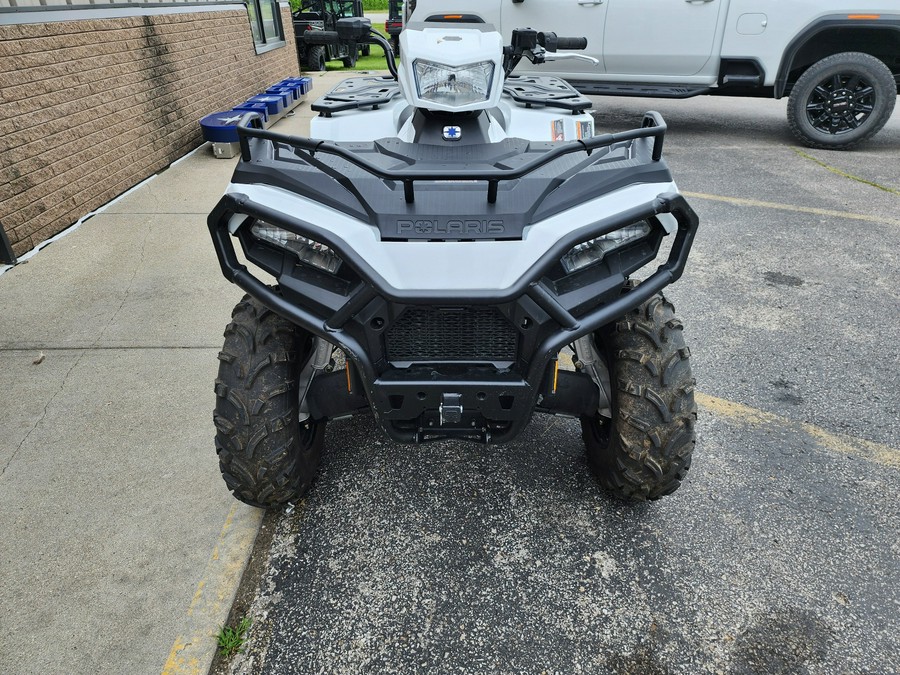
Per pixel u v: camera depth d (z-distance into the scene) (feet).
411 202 5.61
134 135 19.57
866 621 6.46
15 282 13.37
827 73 22.91
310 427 8.02
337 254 5.54
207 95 25.45
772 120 29.99
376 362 5.99
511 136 7.68
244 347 6.69
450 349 6.14
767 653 6.16
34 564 7.04
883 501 8.01
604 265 6.08
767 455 8.82
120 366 10.57
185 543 7.34
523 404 6.10
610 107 33.12
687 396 6.76
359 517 7.80
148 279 13.56
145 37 20.10
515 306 5.63
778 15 22.20
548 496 8.13
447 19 8.79
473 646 6.26
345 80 10.27
